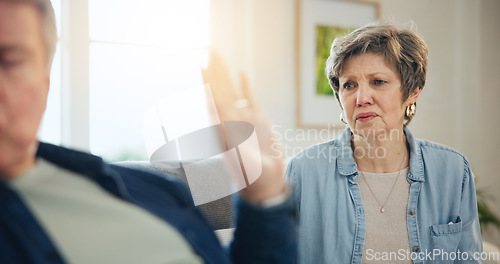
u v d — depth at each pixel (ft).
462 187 3.62
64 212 1.57
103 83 7.50
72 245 1.53
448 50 9.16
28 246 1.44
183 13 7.88
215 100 1.52
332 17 8.32
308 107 8.10
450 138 9.12
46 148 1.72
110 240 1.59
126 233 1.63
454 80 9.18
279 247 1.68
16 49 1.35
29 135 1.41
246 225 1.68
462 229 3.55
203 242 1.96
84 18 7.23
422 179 3.51
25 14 1.37
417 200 3.51
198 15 7.97
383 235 3.47
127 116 7.59
